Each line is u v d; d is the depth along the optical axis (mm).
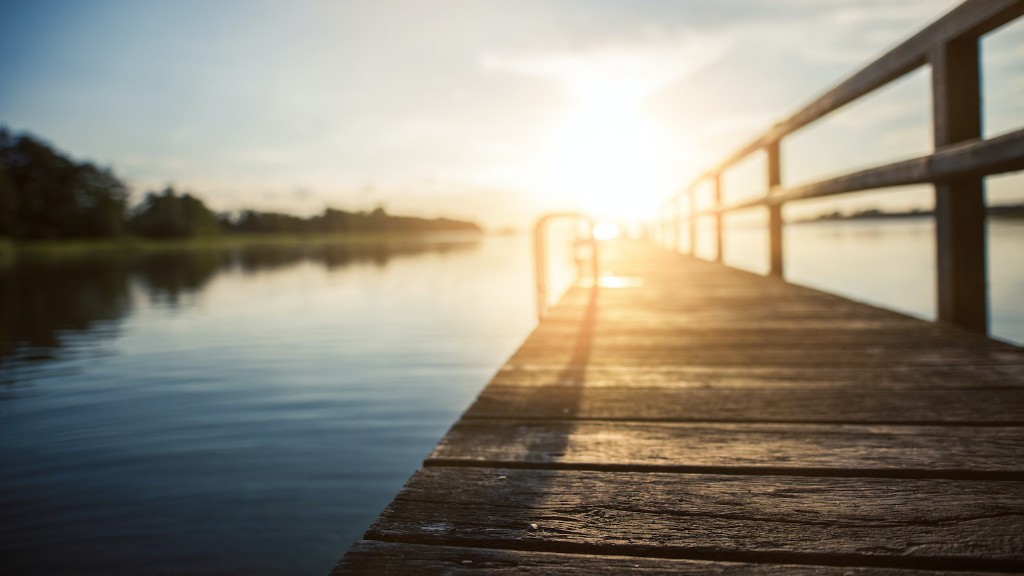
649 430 1398
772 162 4875
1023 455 1180
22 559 2604
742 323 2900
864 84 2791
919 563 813
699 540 880
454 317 10750
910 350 2139
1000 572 793
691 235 8695
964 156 1974
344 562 832
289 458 3791
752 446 1276
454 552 857
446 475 1146
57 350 7746
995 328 5293
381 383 5793
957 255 2404
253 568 2514
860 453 1216
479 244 82125
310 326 9758
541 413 1543
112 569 2533
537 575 797
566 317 3238
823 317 2994
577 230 6016
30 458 3832
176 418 4688
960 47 2188
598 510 986
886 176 2625
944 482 1076
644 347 2396
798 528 911
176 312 11930
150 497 3234
